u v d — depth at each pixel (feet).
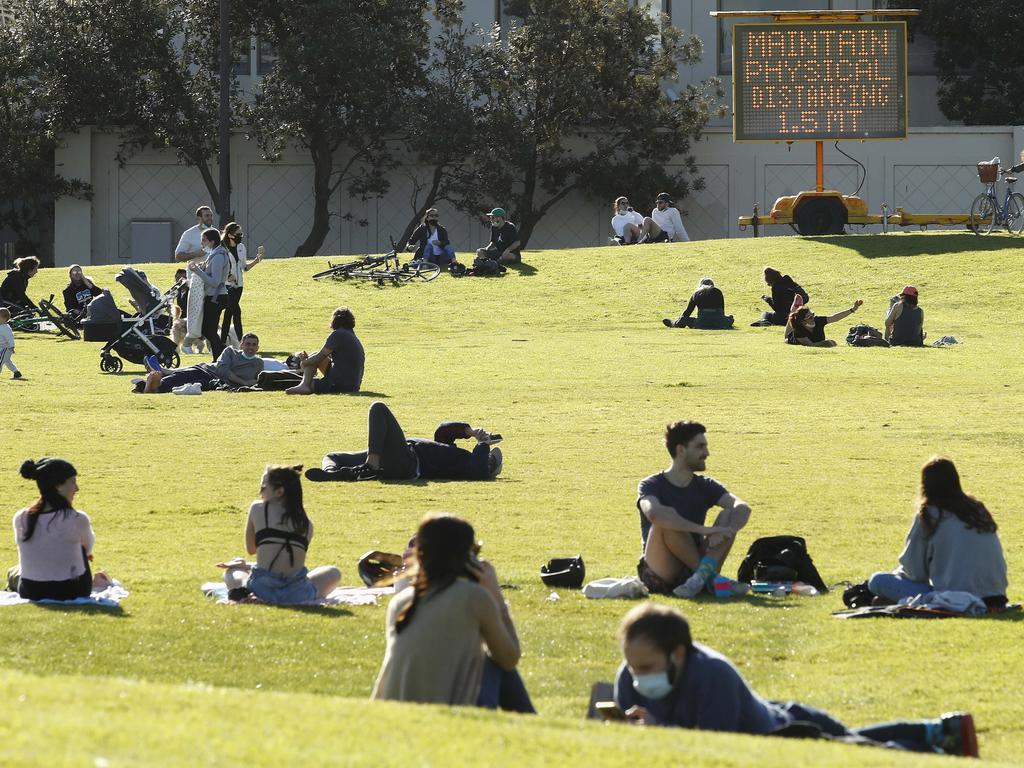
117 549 123.13
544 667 87.45
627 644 61.46
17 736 47.50
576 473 166.71
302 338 331.16
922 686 82.33
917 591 100.78
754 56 469.57
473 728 54.19
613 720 62.90
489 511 142.41
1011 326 346.95
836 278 412.98
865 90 471.21
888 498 150.92
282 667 86.94
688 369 271.08
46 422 202.59
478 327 355.15
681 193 636.89
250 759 47.11
